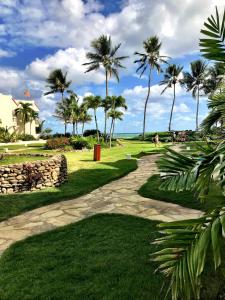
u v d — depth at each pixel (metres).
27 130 64.31
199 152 3.87
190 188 3.51
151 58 58.69
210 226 2.44
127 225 7.79
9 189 11.88
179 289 2.46
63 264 5.68
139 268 5.40
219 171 3.12
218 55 3.41
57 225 8.12
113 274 5.23
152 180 13.61
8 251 6.38
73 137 35.56
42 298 4.59
